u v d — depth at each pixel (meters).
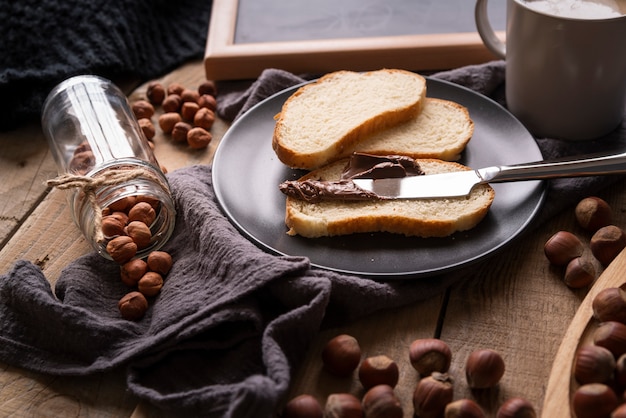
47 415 0.56
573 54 0.66
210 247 0.62
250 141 0.71
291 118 0.71
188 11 0.92
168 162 0.75
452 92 0.75
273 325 0.55
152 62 0.86
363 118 0.70
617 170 0.63
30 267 0.61
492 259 0.63
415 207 0.63
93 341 0.58
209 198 0.67
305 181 0.65
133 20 0.85
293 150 0.67
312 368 0.57
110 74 0.83
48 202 0.71
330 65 0.82
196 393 0.53
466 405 0.52
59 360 0.59
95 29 0.82
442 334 0.58
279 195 0.67
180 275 0.62
